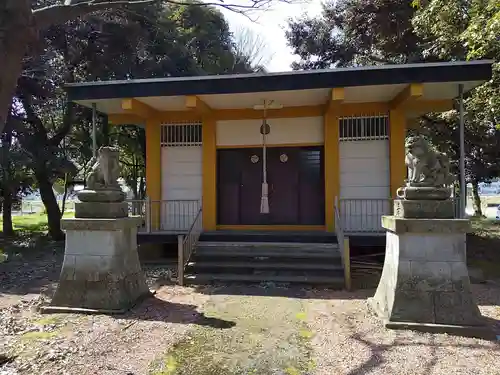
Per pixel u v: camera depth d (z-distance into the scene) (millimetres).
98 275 5629
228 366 3863
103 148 5910
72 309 5547
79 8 4176
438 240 4867
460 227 4789
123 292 5684
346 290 6805
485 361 3855
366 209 9281
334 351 4176
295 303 6023
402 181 9102
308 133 9734
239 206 10133
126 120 10453
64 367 3783
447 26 9086
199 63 17953
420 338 4461
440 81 7566
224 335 4680
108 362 3906
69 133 16031
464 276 4793
